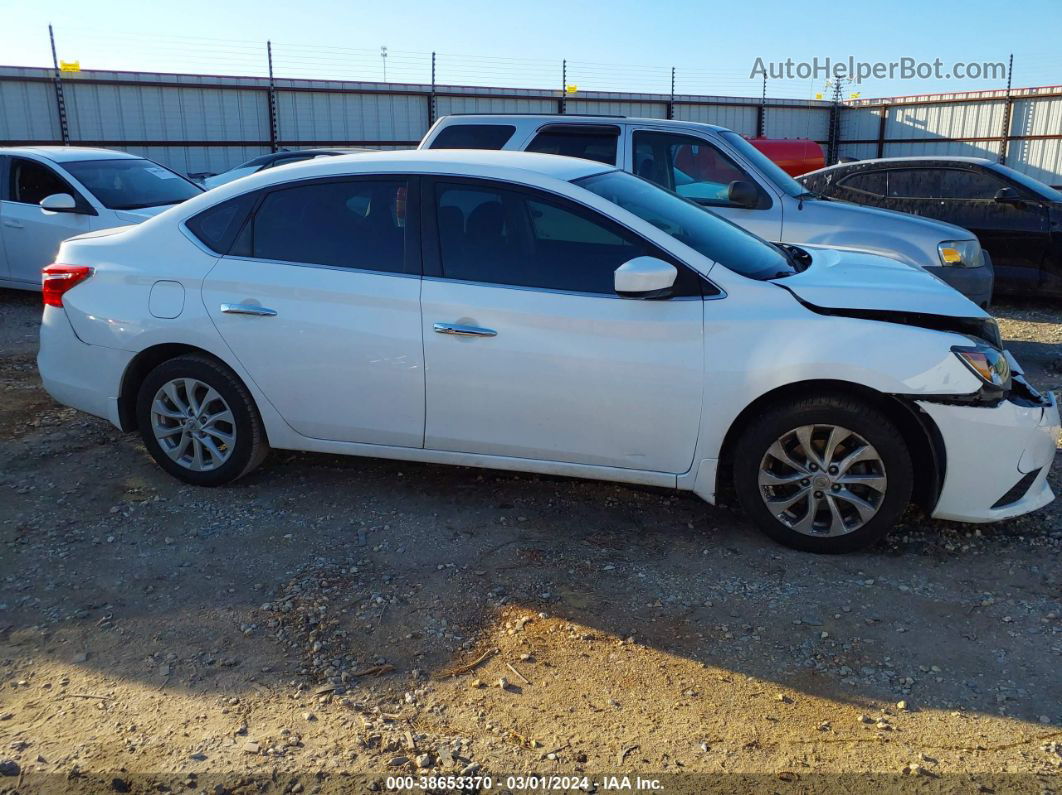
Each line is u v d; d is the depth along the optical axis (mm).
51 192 9234
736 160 7113
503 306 3869
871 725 2740
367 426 4199
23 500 4426
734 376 3666
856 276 3986
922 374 3516
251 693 2945
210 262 4324
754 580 3607
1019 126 23719
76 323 4570
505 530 4090
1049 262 8977
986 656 3070
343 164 4250
